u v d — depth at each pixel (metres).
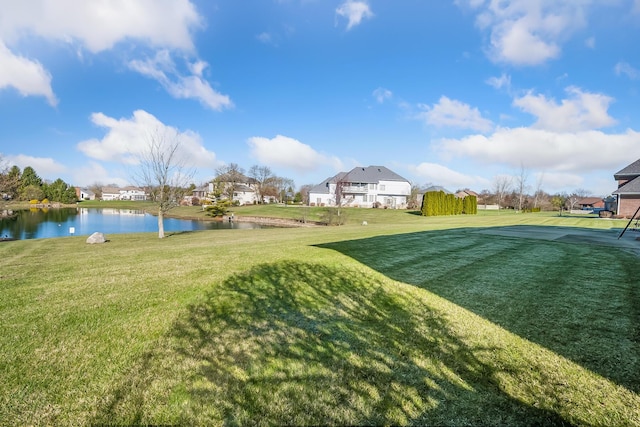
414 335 3.83
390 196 57.41
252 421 2.40
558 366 3.15
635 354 3.36
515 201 55.47
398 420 2.43
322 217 37.12
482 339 3.73
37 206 60.09
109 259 7.86
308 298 5.05
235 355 3.31
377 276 6.34
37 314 4.13
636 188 27.17
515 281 6.05
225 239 13.53
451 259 7.96
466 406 2.59
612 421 2.42
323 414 2.48
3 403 2.52
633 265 7.35
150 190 17.36
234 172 68.25
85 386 2.76
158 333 3.74
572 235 13.07
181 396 2.66
